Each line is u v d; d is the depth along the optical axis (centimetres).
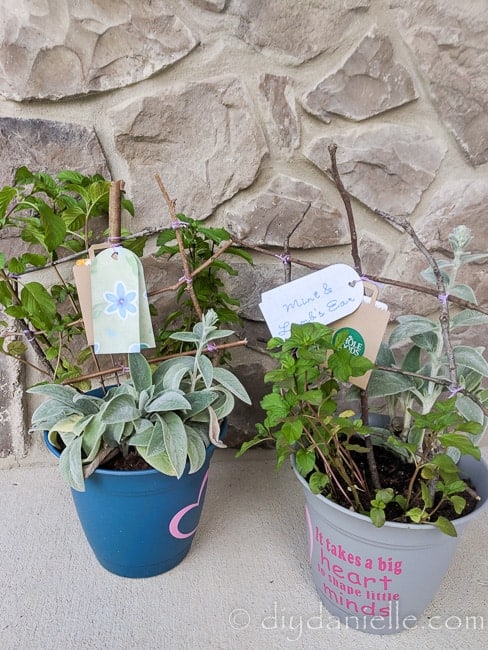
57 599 89
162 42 97
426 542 74
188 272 83
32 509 109
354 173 110
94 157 102
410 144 110
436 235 116
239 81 102
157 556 91
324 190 111
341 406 128
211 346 86
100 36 94
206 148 105
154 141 103
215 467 124
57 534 103
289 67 102
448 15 101
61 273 108
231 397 87
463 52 104
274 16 98
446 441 69
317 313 80
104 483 81
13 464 120
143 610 87
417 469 75
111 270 79
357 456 91
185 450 78
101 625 85
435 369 84
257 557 99
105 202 90
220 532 104
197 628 85
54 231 79
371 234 116
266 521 108
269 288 117
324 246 115
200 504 94
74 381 90
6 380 113
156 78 99
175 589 92
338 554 80
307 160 108
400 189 113
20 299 87
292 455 84
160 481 82
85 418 83
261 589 92
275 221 112
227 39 99
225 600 90
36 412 83
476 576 96
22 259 85
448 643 83
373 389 85
